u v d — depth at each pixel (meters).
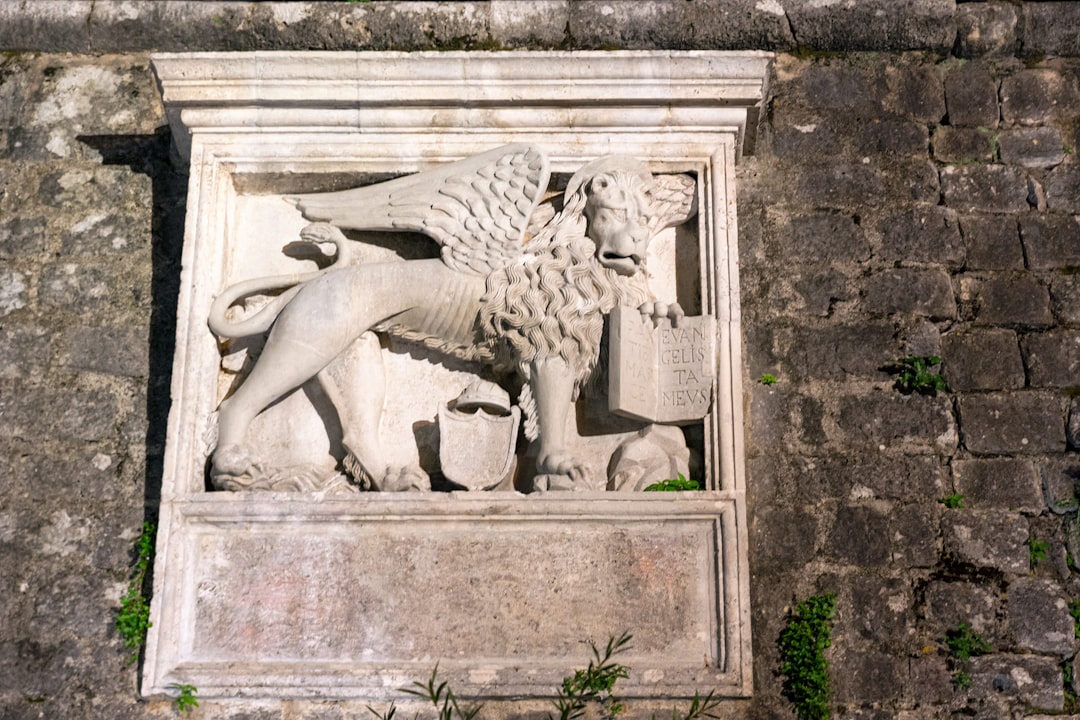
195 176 4.86
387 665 4.27
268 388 4.57
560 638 4.31
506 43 5.27
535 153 4.84
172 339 4.91
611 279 4.73
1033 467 4.65
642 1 5.30
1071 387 4.78
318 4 5.32
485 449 4.53
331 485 4.57
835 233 5.01
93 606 4.52
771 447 4.67
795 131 5.20
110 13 5.37
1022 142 5.20
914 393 4.75
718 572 4.36
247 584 4.38
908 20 5.29
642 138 4.94
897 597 4.46
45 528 4.64
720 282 4.73
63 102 5.35
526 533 4.42
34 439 4.77
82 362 4.88
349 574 4.39
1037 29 5.31
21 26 5.38
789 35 5.30
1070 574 4.50
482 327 4.67
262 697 4.25
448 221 4.78
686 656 4.30
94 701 4.39
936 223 5.03
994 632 4.42
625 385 4.53
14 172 5.22
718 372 4.61
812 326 4.86
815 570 4.50
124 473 4.71
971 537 4.54
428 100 4.88
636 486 4.50
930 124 5.23
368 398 4.63
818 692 4.30
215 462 4.46
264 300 4.82
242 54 4.85
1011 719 4.32
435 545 4.41
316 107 4.91
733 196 4.84
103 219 5.12
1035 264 4.98
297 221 4.98
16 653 4.46
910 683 4.36
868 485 4.61
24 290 5.01
